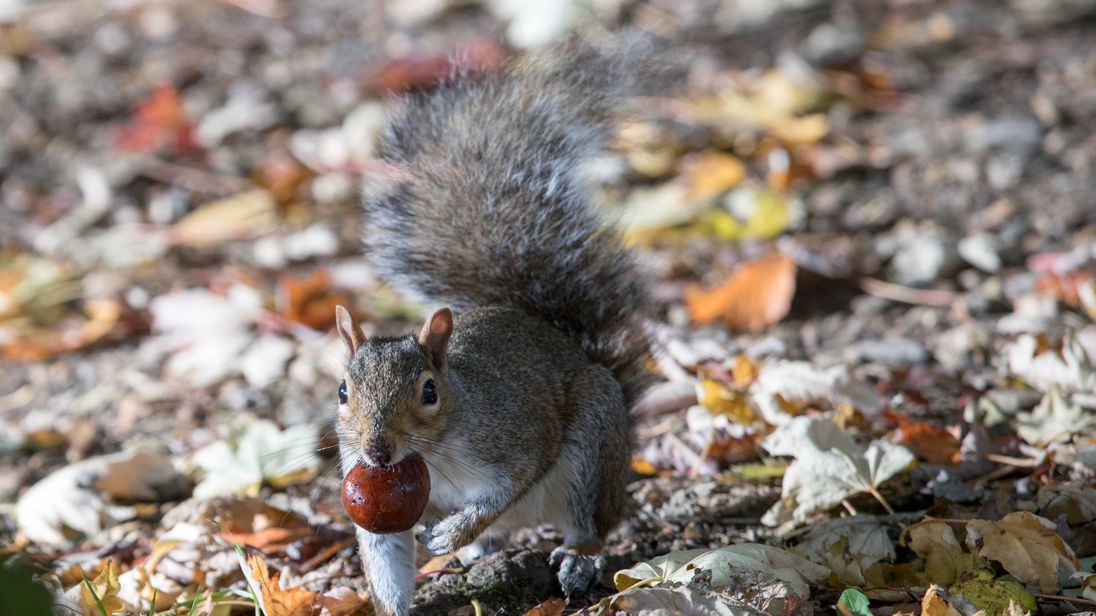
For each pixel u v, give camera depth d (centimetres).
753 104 1581
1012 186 1409
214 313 1266
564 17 1702
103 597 713
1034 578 689
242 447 941
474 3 2006
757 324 1168
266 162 1623
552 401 779
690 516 836
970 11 1927
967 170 1453
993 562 721
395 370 698
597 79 930
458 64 943
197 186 1589
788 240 1334
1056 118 1545
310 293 1238
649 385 873
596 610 679
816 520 804
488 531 794
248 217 1480
